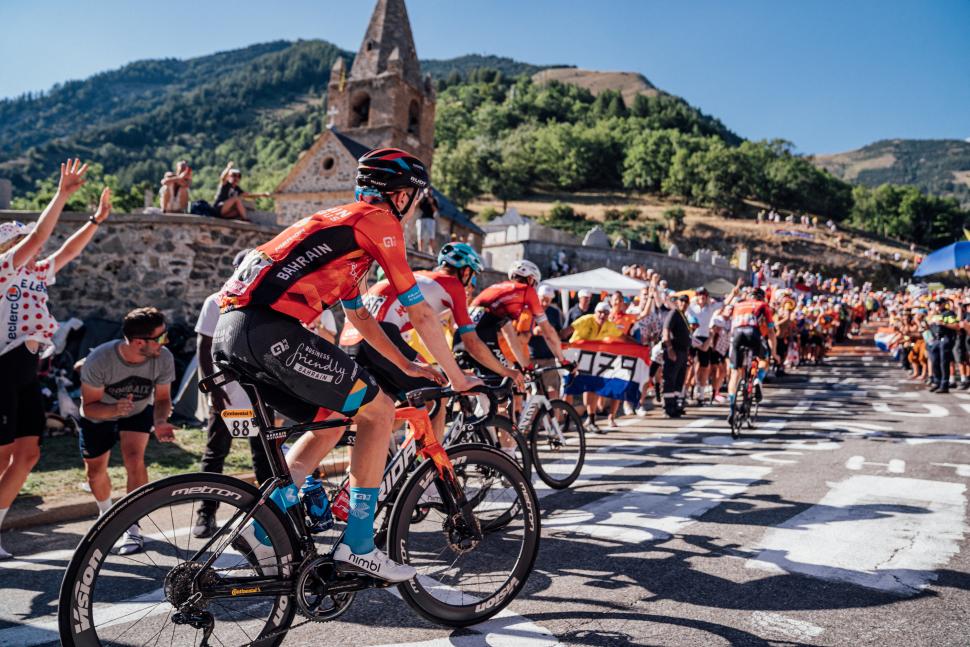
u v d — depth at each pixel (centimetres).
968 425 897
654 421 975
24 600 326
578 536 425
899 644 279
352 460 272
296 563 257
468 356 535
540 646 276
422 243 1641
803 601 321
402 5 4069
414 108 4066
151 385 414
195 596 238
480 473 334
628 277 1593
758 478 585
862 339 3200
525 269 559
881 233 15025
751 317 861
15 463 404
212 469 452
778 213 13725
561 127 15200
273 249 253
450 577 308
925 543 405
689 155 13612
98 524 227
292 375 248
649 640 281
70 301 1098
